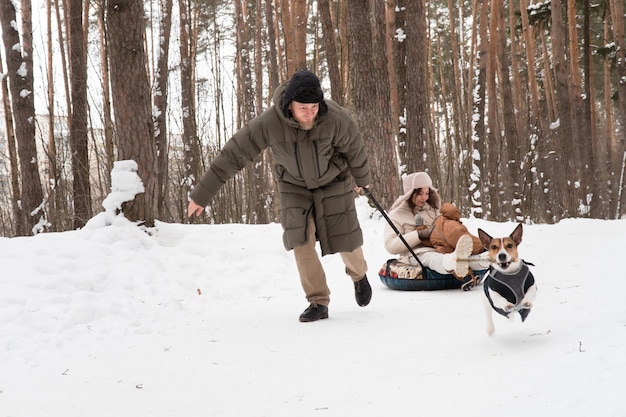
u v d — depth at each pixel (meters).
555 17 17.53
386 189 11.76
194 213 4.77
